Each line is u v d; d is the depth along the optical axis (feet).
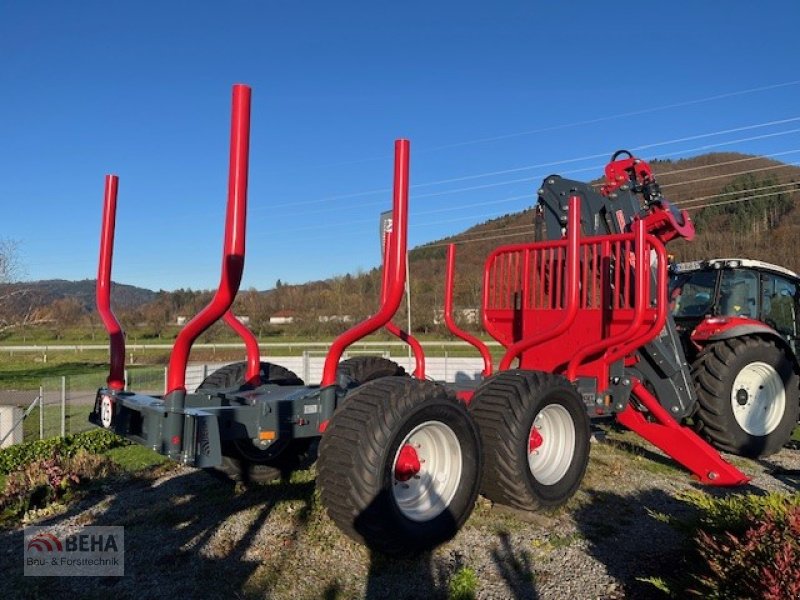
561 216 19.48
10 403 49.26
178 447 10.55
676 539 12.90
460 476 12.48
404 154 12.13
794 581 7.82
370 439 11.06
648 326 16.43
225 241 10.05
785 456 21.97
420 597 10.53
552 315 18.28
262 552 12.28
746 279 23.79
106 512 15.05
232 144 9.96
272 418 12.59
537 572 11.38
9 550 13.03
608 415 17.35
